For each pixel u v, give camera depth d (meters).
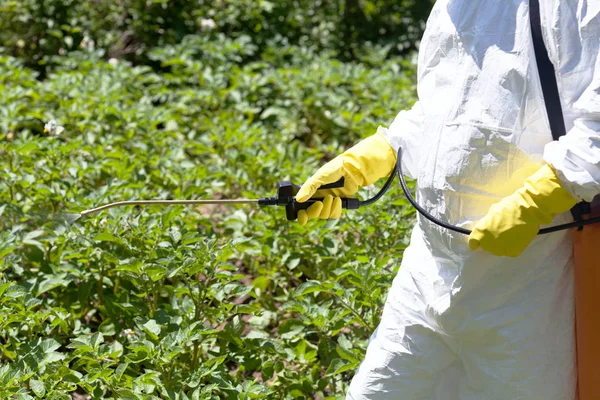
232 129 7.65
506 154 3.18
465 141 3.21
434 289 3.49
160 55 9.87
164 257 4.95
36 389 3.97
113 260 4.96
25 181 6.07
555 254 3.29
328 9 11.84
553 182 3.06
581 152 2.98
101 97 8.09
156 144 7.39
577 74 3.02
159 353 4.21
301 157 7.38
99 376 4.11
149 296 5.36
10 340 4.60
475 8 3.20
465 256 3.33
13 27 10.88
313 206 3.78
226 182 7.09
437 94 3.34
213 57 9.77
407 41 11.88
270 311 5.64
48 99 8.45
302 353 4.82
